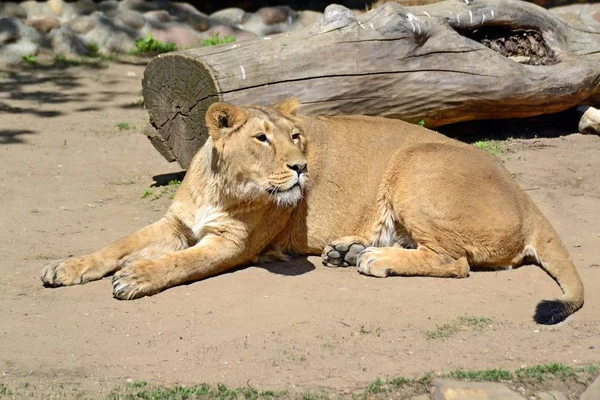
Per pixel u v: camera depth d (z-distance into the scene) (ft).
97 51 80.94
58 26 80.53
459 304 31.22
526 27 54.24
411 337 28.40
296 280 33.65
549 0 81.20
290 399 24.32
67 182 48.37
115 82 73.61
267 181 32.48
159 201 44.47
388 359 26.78
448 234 34.19
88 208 43.83
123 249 34.81
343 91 45.88
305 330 28.91
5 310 31.19
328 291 32.45
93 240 38.96
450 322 29.60
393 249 34.65
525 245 34.35
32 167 51.21
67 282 33.55
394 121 37.88
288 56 44.34
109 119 63.41
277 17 84.84
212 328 29.22
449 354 27.17
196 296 32.19
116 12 83.10
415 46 48.01
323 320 29.71
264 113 33.45
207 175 34.32
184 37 83.35
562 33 55.06
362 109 46.96
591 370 25.99
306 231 36.09
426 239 34.60
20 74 74.38
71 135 58.90
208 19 84.64
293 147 32.55
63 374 25.99
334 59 45.60
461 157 34.76
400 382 25.09
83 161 52.85
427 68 48.44
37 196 45.68
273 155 32.40
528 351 27.48
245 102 42.78
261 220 34.30
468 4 52.70
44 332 29.19
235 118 32.81
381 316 30.07
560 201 42.86
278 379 25.52
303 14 85.61
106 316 30.53
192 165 35.37
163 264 32.65
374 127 36.96
